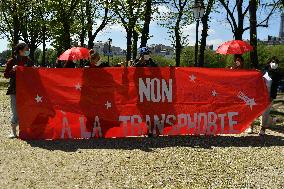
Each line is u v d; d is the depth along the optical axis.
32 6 36.91
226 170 8.15
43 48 46.38
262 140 10.99
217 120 11.18
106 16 31.62
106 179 7.36
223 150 9.75
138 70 10.85
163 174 7.75
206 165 8.45
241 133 11.89
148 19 28.48
